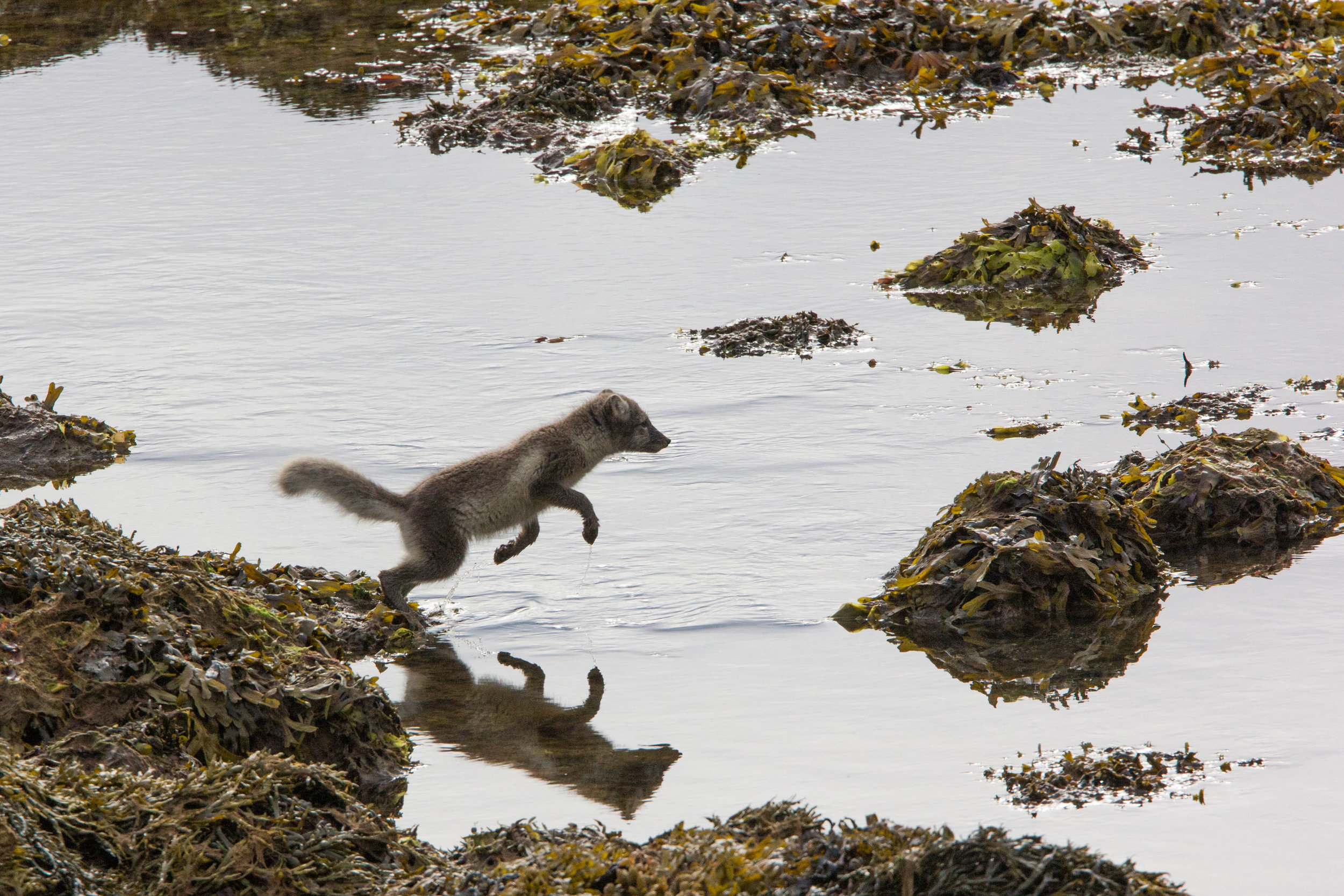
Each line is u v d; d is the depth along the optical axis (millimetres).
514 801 14469
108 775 12828
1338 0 51812
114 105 47031
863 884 11500
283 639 16922
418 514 19344
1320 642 17375
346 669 16156
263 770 13406
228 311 30719
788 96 45875
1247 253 32969
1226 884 12570
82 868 11750
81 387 26906
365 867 12820
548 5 58625
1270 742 15055
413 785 14914
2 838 11477
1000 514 19859
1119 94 46938
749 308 30625
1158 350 27859
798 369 27359
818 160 40906
